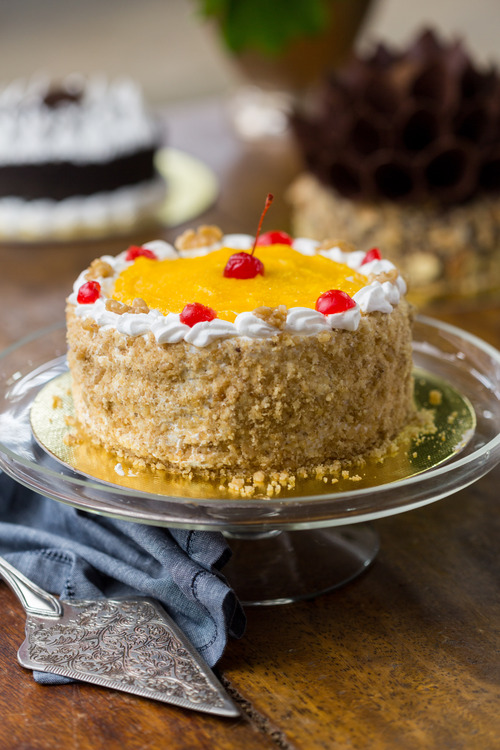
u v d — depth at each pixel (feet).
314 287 3.13
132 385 3.04
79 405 3.18
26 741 2.70
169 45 11.91
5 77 10.75
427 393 3.34
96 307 3.11
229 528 2.82
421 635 2.90
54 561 3.05
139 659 2.81
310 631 2.91
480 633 2.90
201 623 2.90
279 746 2.68
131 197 4.78
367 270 3.28
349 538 3.15
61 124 4.70
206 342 2.97
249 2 5.08
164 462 3.06
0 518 3.22
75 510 3.12
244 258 3.14
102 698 2.78
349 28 5.26
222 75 10.51
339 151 4.17
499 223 4.19
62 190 4.71
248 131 6.12
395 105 4.09
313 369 3.01
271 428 3.02
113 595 3.00
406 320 3.18
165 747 2.68
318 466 3.06
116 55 11.60
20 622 2.96
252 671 2.82
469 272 4.22
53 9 14.19
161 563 2.94
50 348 3.44
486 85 4.12
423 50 4.37
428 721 2.72
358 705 2.75
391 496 2.88
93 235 4.65
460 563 3.09
